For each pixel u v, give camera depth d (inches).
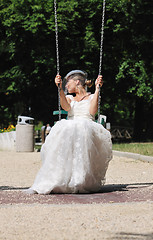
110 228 167.9
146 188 278.1
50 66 960.9
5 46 1076.5
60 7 945.5
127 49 971.3
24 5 960.3
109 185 304.0
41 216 189.0
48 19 944.3
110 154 267.7
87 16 959.6
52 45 980.6
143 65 940.0
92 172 259.4
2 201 227.1
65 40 961.5
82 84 289.3
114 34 973.8
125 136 1353.3
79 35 979.9
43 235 158.9
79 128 257.0
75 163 255.8
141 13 932.6
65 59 970.7
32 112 1221.1
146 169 439.2
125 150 637.9
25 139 765.3
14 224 175.3
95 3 943.7
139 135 1102.4
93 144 258.1
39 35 954.1
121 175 385.1
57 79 277.1
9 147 853.8
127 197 240.7
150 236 157.1
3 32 1051.9
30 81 1024.9
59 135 256.8
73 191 256.2
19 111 1353.3
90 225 172.7
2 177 372.8
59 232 162.6
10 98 1237.7
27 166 483.8
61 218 184.9
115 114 1930.4
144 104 1120.2
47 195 249.1
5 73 1032.2
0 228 169.2
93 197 241.8
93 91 989.8
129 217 186.1
